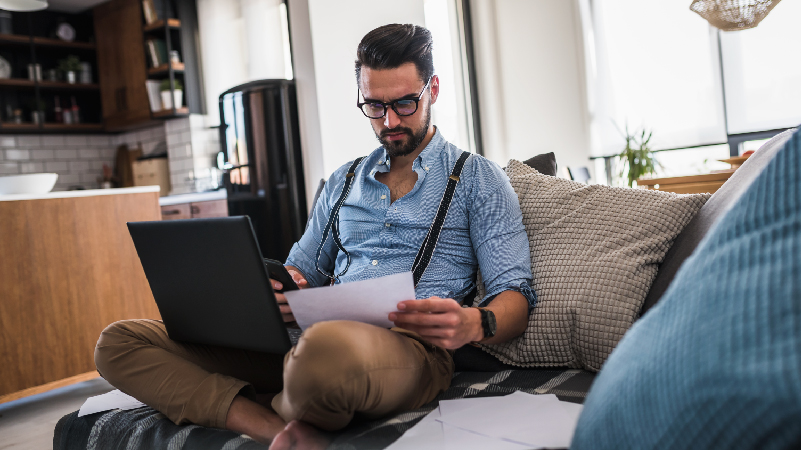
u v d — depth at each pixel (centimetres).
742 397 47
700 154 464
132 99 523
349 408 93
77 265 266
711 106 448
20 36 509
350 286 94
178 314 119
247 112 391
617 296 118
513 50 540
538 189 148
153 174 532
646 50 472
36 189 259
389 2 428
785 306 50
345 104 395
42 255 254
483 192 136
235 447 100
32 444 216
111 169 583
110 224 280
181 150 517
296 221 391
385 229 140
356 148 401
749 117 434
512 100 545
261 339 106
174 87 495
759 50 425
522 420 92
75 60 545
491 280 129
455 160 143
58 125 530
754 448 47
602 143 501
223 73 498
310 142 387
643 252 123
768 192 63
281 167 388
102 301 274
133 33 512
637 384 60
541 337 123
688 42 454
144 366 117
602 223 132
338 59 392
